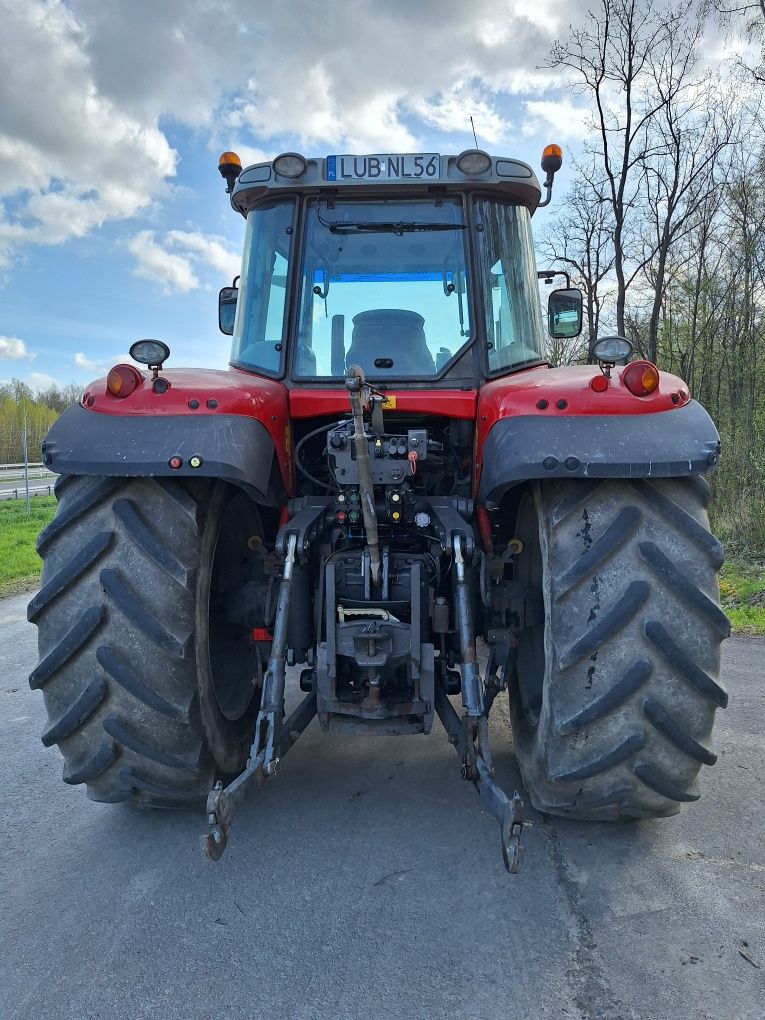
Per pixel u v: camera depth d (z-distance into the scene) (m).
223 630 3.18
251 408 2.62
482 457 2.71
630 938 2.13
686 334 12.82
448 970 2.02
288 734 2.55
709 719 2.34
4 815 2.99
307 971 2.03
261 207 3.45
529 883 2.40
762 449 10.20
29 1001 1.94
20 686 4.89
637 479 2.40
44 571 2.53
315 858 2.58
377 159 3.29
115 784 2.63
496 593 2.83
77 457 2.42
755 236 11.77
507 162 3.29
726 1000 1.89
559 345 11.95
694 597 2.29
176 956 2.10
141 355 2.54
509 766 3.28
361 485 2.48
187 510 2.50
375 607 2.66
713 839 2.66
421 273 3.33
